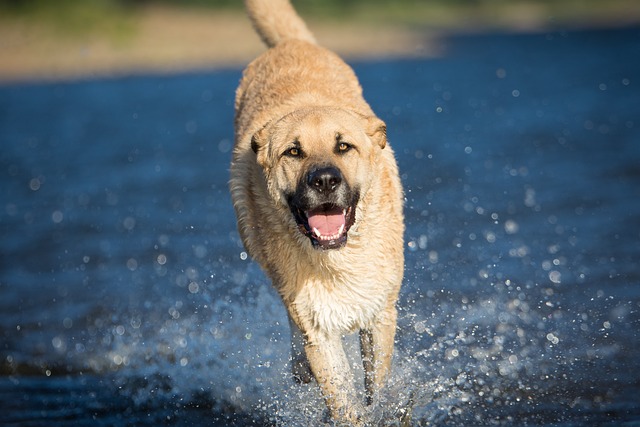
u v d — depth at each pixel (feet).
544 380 29.76
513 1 282.15
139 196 61.67
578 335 33.12
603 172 59.00
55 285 43.24
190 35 197.77
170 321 37.76
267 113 29.07
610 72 121.39
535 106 92.99
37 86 148.77
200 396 30.86
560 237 44.80
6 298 41.57
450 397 28.89
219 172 68.69
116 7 207.62
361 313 26.99
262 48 183.93
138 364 33.81
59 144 88.22
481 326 34.32
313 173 24.64
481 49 175.11
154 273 44.11
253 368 32.68
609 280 38.27
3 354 35.01
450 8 265.75
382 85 120.06
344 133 25.71
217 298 39.78
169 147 82.23
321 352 27.14
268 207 27.02
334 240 24.97
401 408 27.66
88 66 170.40
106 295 41.39
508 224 47.75
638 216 47.67
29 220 56.80
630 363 30.53
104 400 30.76
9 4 195.00
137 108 113.60
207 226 52.37
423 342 33.04
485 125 82.07
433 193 55.31
